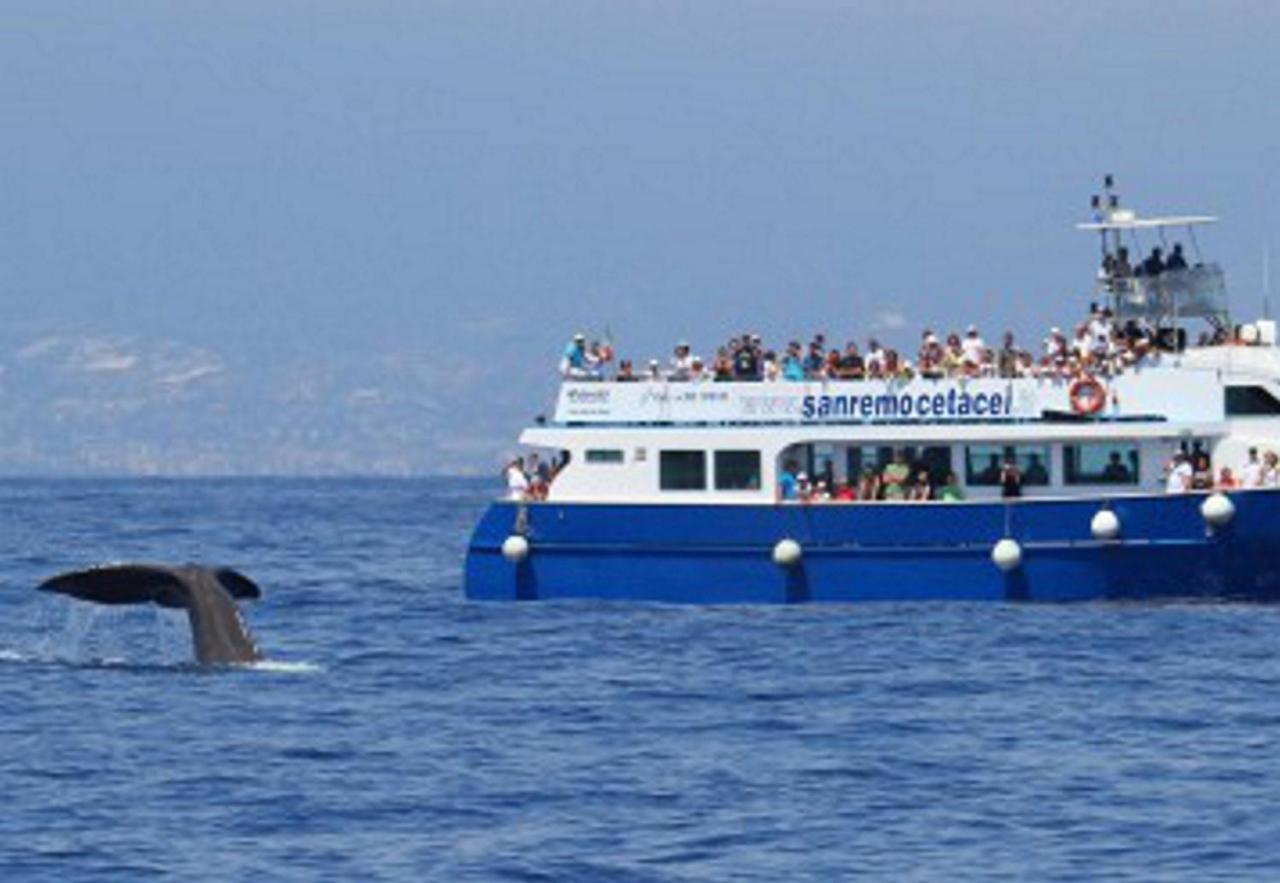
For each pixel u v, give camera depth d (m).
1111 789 140.00
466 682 182.88
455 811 134.50
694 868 122.38
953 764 147.75
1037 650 194.38
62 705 167.25
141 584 176.25
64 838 128.12
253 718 163.38
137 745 152.75
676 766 147.50
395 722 163.12
